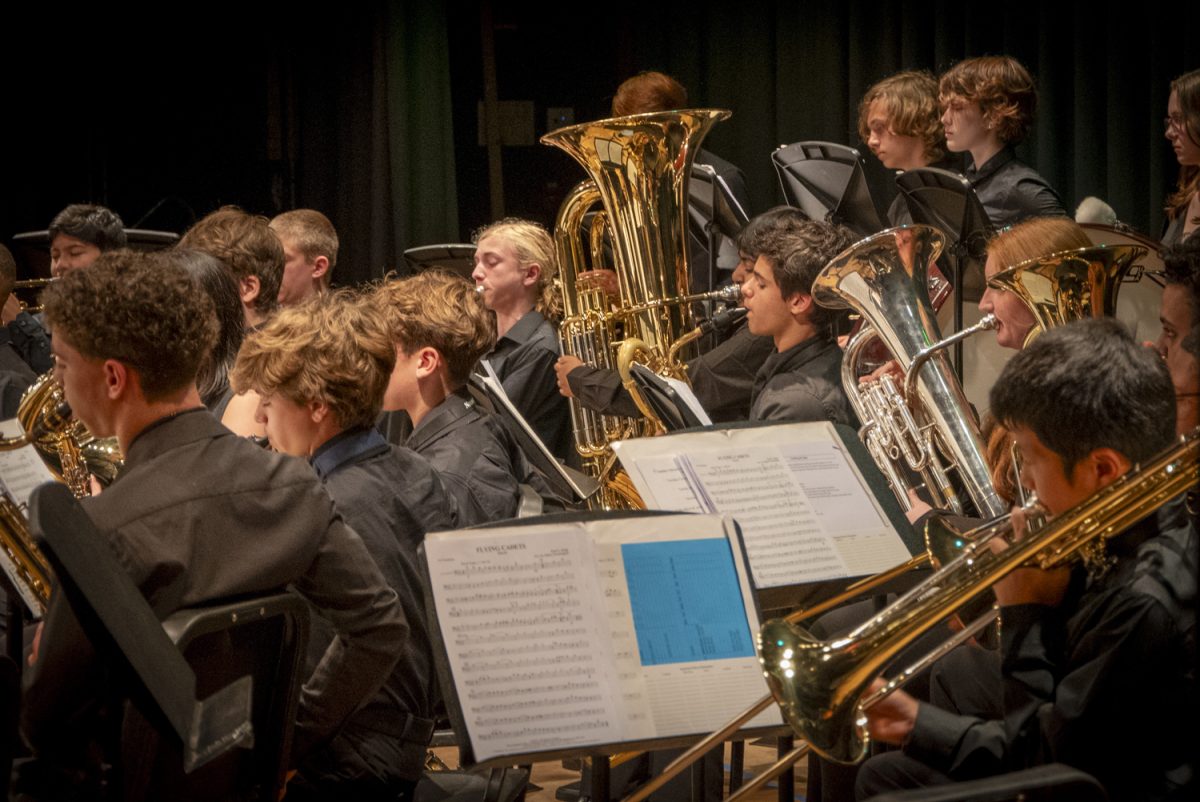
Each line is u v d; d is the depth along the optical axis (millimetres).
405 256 6059
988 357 4648
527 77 8219
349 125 7914
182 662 2213
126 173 7789
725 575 2795
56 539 1998
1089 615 2342
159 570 2457
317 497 2668
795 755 2789
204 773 2500
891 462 3795
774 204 7793
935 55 7160
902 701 2576
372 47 7863
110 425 2633
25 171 7617
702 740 2625
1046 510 2479
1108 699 2270
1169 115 4625
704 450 3232
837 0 7551
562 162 8297
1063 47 6746
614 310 5031
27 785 2355
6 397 4746
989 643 3113
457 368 3889
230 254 4523
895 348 3840
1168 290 2830
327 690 2725
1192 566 2305
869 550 3150
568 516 2791
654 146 4887
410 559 3156
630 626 2686
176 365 2602
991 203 5328
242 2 7824
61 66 7617
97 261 2621
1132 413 2377
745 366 4832
